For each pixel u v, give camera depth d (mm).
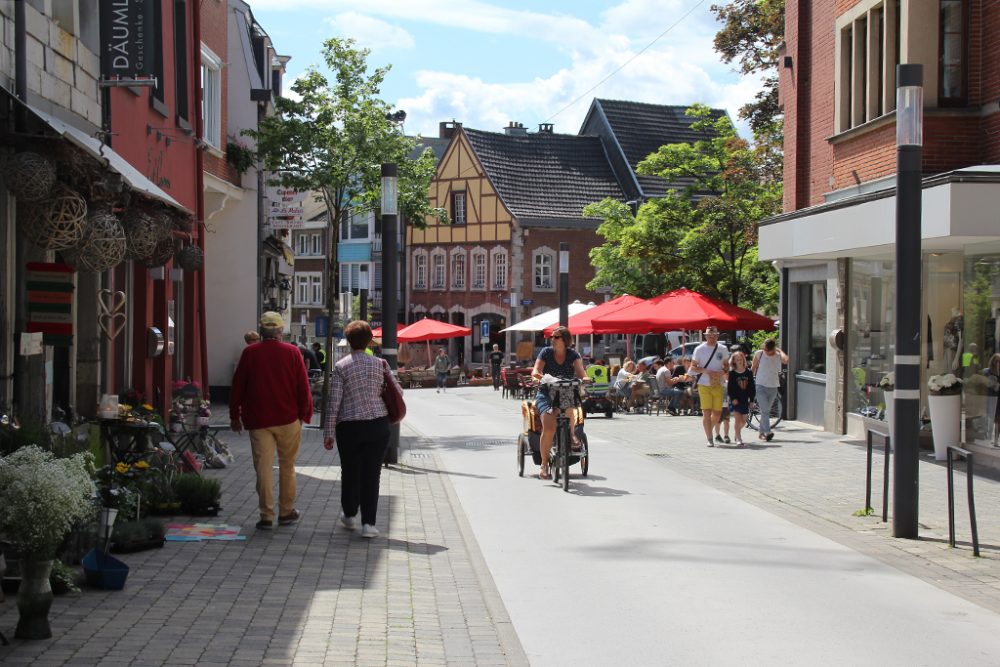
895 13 18891
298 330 71375
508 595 8242
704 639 7051
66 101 11766
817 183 22797
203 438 15430
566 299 28391
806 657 6637
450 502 12789
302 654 6320
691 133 68750
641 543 10344
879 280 20078
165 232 11805
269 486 10461
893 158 19000
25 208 8805
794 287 24562
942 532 10930
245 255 30922
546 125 70375
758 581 8742
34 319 10352
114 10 12984
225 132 26891
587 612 7754
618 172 66812
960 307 17188
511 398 42031
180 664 6004
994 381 15898
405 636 6852
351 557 9328
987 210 14703
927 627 7344
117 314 14062
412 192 26844
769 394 20422
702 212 36969
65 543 8086
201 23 23422
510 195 64250
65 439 8406
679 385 29469
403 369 55531
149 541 9305
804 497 13359
